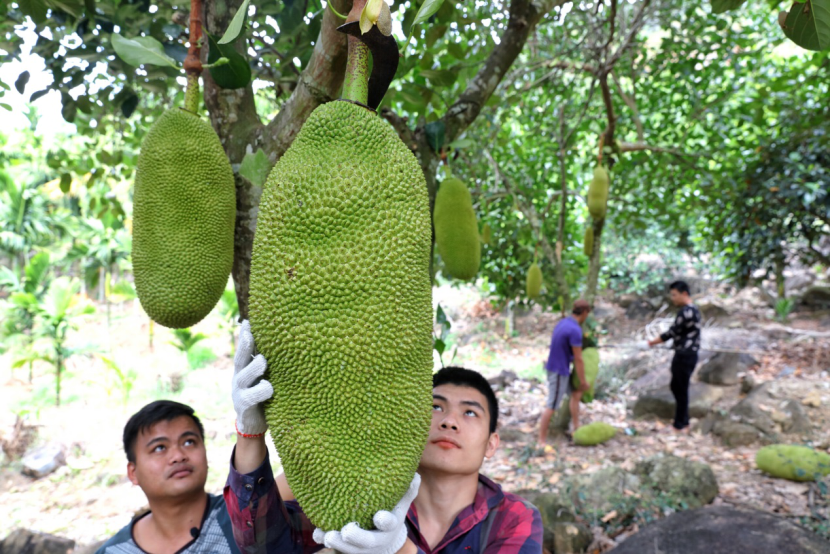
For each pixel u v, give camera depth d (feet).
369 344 3.00
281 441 3.18
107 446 22.20
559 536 12.28
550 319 41.98
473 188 18.40
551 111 18.83
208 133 4.75
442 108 10.77
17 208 35.01
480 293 42.93
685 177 19.77
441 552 4.98
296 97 4.49
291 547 4.51
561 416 20.81
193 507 6.14
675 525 11.63
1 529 16.26
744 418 19.75
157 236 4.60
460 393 5.22
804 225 23.03
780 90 17.29
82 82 8.27
